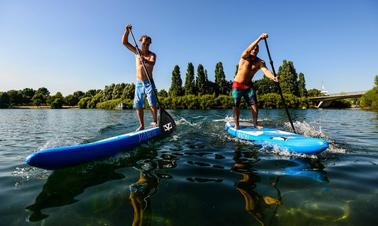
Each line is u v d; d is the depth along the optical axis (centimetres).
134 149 506
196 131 729
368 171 370
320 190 297
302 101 4912
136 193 291
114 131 750
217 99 4650
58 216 242
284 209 251
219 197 278
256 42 604
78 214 245
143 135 556
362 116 1862
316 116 1842
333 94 5606
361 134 738
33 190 308
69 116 2039
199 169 379
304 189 300
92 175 357
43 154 341
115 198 278
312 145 446
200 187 307
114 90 6425
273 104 4744
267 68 630
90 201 273
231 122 807
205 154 469
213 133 695
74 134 759
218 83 5950
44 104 8338
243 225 222
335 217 235
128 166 397
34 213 249
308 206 257
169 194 287
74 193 296
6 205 267
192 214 241
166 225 222
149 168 386
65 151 367
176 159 436
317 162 415
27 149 559
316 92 7975
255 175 351
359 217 235
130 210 250
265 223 225
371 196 281
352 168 383
